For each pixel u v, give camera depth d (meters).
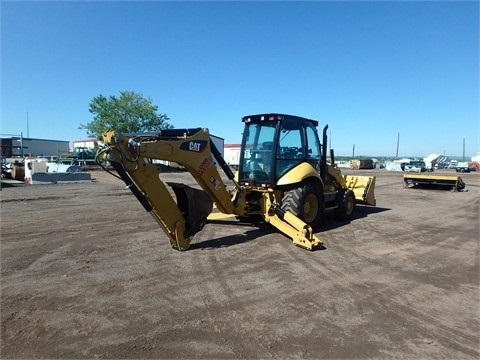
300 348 3.41
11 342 3.47
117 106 49.81
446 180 19.80
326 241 7.41
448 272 5.65
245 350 3.36
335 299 4.52
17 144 63.12
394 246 7.14
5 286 4.81
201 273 5.36
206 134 6.72
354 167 60.16
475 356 3.33
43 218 9.62
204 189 6.87
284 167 7.96
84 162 37.03
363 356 3.30
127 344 3.44
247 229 8.19
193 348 3.38
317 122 9.05
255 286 4.89
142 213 10.47
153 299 4.43
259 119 7.98
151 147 5.89
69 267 5.57
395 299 4.57
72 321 3.88
